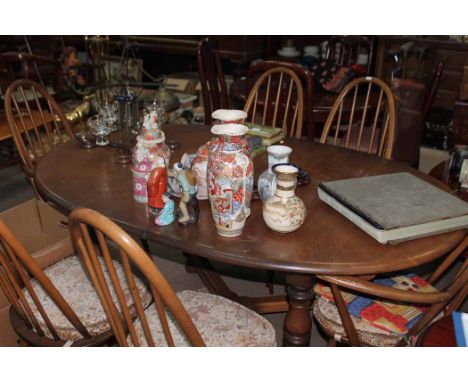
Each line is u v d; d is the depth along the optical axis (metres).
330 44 3.69
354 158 1.83
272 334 1.35
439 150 3.80
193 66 4.78
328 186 1.45
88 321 1.41
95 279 1.12
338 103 2.19
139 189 1.42
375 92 3.06
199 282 2.31
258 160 1.79
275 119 2.41
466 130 2.73
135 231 1.31
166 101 3.48
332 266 1.17
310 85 2.42
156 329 1.37
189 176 1.29
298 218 1.25
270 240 1.27
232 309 1.42
